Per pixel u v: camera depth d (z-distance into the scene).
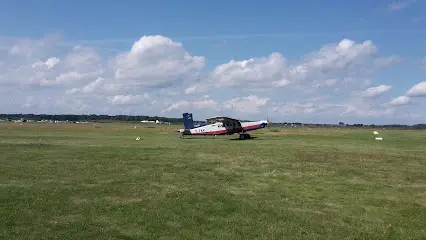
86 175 15.03
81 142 33.75
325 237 8.37
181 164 18.73
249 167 18.08
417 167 18.97
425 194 12.87
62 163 18.34
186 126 51.00
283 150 26.80
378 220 9.80
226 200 11.30
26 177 14.24
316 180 14.95
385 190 13.33
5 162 18.42
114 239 7.77
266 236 8.27
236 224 9.05
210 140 40.59
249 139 43.16
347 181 14.86
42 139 37.09
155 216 9.47
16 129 68.44
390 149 29.41
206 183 13.90
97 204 10.46
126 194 11.77
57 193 11.62
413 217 10.09
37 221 8.80
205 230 8.56
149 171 16.38
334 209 10.73
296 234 8.50
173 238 7.98
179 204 10.70
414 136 57.19
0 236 7.71
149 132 65.06
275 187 13.48
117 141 36.38
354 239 8.31
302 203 11.26
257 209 10.42
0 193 11.38
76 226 8.52
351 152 25.97
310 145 32.56
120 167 17.33
